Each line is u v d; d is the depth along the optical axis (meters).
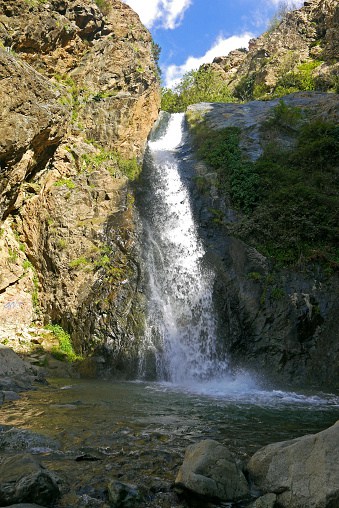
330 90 34.69
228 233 17.95
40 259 16.75
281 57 43.22
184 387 12.24
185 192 20.77
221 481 4.84
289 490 4.61
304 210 17.33
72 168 18.75
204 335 15.32
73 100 20.84
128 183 19.75
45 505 4.45
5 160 15.40
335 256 16.06
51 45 20.11
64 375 13.21
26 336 14.87
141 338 14.38
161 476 5.28
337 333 14.41
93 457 5.75
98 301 15.06
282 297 14.98
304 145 22.00
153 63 27.00
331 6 43.31
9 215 17.23
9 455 5.66
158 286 16.20
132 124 22.31
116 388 11.38
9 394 9.37
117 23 23.97
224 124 26.39
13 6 18.36
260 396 11.00
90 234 16.86
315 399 10.87
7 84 15.20
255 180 19.73
